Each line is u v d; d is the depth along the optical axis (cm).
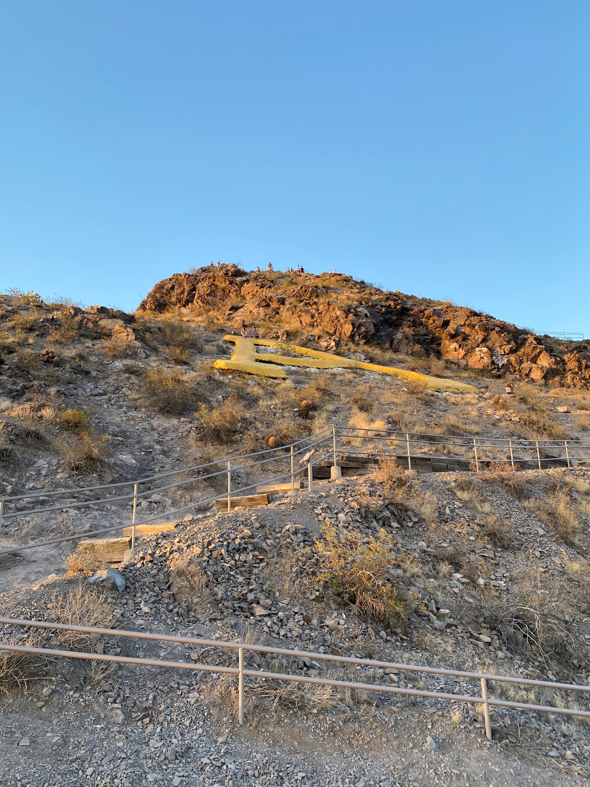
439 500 1171
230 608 707
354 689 591
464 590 891
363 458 1388
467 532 1071
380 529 996
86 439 1414
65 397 1700
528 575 977
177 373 2150
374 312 3794
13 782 387
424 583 872
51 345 2261
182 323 3509
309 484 1120
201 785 425
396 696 601
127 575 741
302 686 579
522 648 782
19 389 1664
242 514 938
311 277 4809
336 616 736
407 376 2877
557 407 2700
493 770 501
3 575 829
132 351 2383
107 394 1883
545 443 2027
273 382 2361
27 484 1181
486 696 543
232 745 480
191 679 562
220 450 1573
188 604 700
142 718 495
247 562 802
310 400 2106
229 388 2156
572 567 1032
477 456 1539
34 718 464
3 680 496
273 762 466
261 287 4316
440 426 2002
